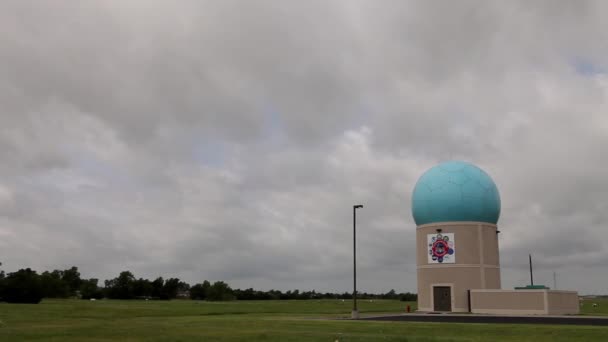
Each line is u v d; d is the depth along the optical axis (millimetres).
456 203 64938
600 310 80125
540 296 58031
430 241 66000
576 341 29875
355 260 52750
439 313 62312
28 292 90688
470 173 66938
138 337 31500
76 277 185375
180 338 31031
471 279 63438
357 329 36438
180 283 192750
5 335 31406
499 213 68625
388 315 57562
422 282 66438
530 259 89500
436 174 67750
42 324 40250
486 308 61062
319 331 35156
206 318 50219
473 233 64688
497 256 66875
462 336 32906
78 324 40281
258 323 41875
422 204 67188
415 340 29969
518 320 45062
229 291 167000
